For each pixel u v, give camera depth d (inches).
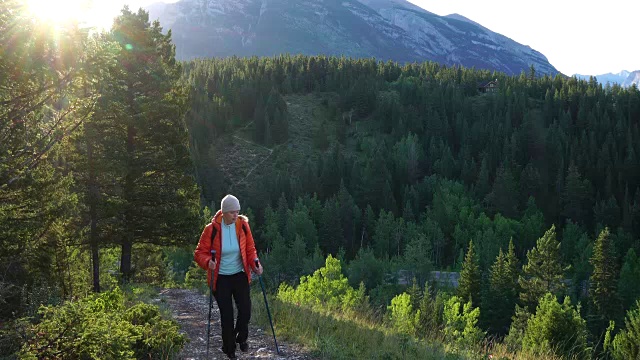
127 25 884.0
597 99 7372.1
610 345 1408.7
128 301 514.0
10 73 241.9
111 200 775.1
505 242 4119.1
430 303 1749.5
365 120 7185.0
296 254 3371.1
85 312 211.6
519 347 373.7
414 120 6737.2
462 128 6579.7
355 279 3137.3
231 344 247.0
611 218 4717.0
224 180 5506.9
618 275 3435.0
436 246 4197.8
